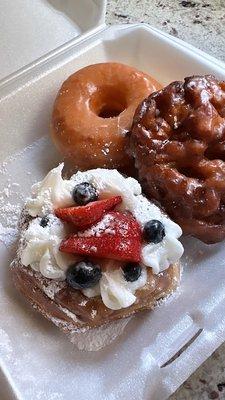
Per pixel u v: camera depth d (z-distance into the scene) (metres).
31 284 0.25
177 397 0.24
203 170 0.25
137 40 0.32
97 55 0.32
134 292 0.24
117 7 0.37
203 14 0.36
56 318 0.25
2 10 0.33
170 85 0.26
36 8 0.34
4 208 0.28
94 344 0.25
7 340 0.24
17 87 0.30
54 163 0.30
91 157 0.28
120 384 0.23
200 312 0.25
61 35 0.33
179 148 0.25
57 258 0.24
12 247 0.27
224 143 0.25
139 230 0.24
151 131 0.25
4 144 0.30
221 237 0.26
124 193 0.25
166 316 0.25
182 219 0.25
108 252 0.23
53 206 0.25
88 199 0.24
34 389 0.23
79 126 0.28
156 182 0.25
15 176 0.29
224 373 0.24
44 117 0.31
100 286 0.23
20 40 0.33
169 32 0.35
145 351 0.24
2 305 0.25
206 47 0.35
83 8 0.33
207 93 0.26
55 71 0.31
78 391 0.23
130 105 0.29
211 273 0.27
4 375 0.23
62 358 0.24
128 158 0.27
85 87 0.29
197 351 0.24
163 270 0.25
